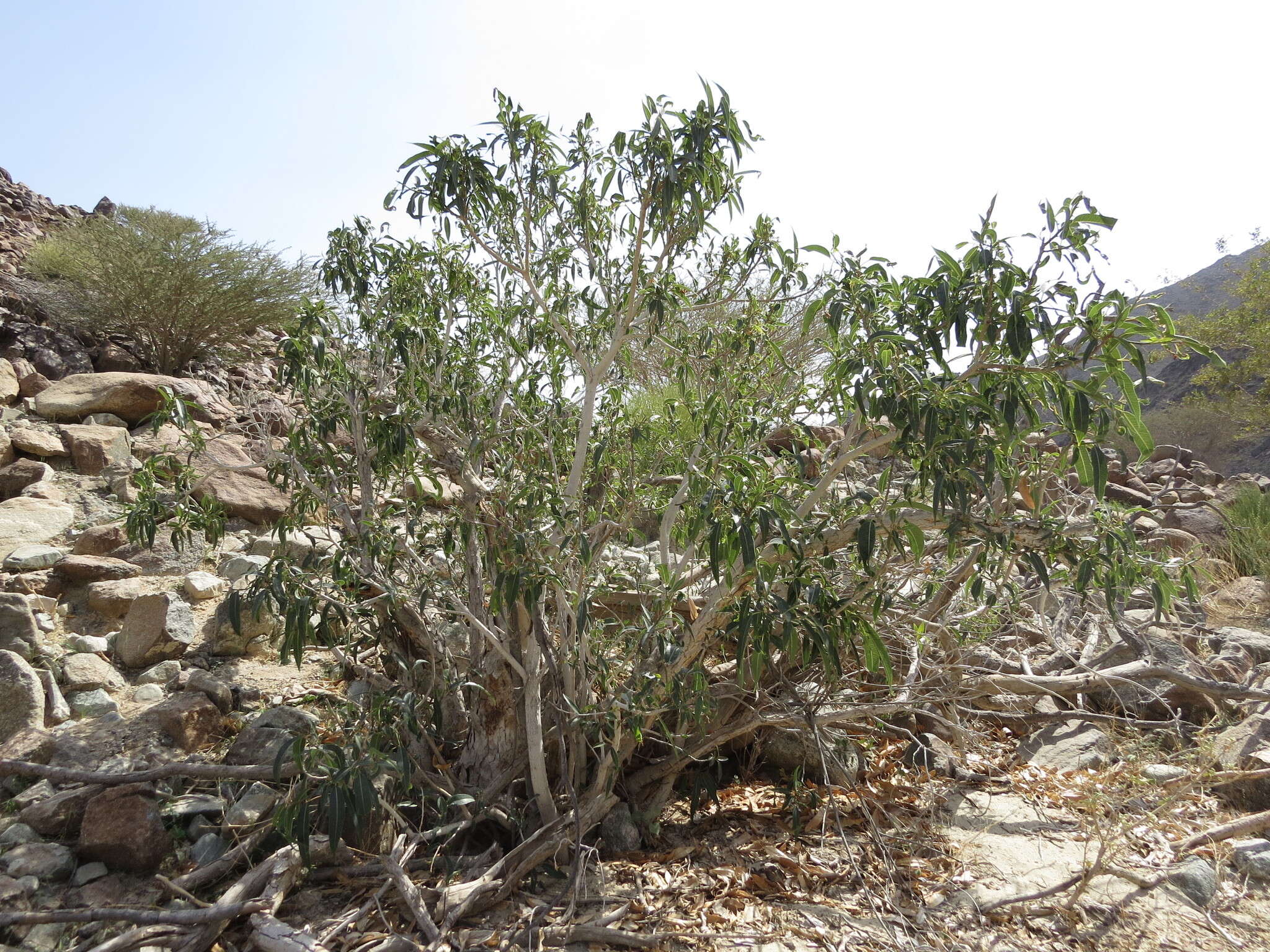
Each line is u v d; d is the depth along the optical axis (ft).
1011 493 9.45
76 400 19.40
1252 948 8.64
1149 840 10.52
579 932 8.15
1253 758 12.06
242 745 10.11
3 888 7.73
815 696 10.95
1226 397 49.60
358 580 10.27
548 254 11.57
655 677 9.14
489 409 10.98
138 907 7.98
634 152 9.69
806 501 9.46
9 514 15.02
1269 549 21.97
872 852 10.14
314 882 8.71
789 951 8.21
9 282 26.43
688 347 11.37
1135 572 8.86
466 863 9.12
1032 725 13.94
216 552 15.25
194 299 24.99
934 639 12.96
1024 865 10.04
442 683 10.28
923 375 7.91
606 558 12.86
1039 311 7.26
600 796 9.74
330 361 10.58
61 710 10.46
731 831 10.59
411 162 9.90
